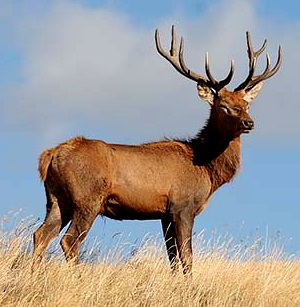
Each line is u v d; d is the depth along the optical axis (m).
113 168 34.44
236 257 33.84
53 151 33.94
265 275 32.38
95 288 27.38
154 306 27.31
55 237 33.38
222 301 29.06
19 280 26.75
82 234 32.91
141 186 35.03
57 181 33.59
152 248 32.00
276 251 34.34
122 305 27.06
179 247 35.09
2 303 25.09
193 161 36.69
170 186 35.75
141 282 29.52
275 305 30.69
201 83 38.16
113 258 30.34
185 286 29.81
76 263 30.31
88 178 33.41
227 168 37.31
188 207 36.06
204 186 36.62
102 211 34.59
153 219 36.28
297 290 32.66
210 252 33.94
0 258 28.22
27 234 30.78
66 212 34.09
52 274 28.05
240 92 37.88
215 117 37.28
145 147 36.22
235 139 37.62
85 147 33.91
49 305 25.72
